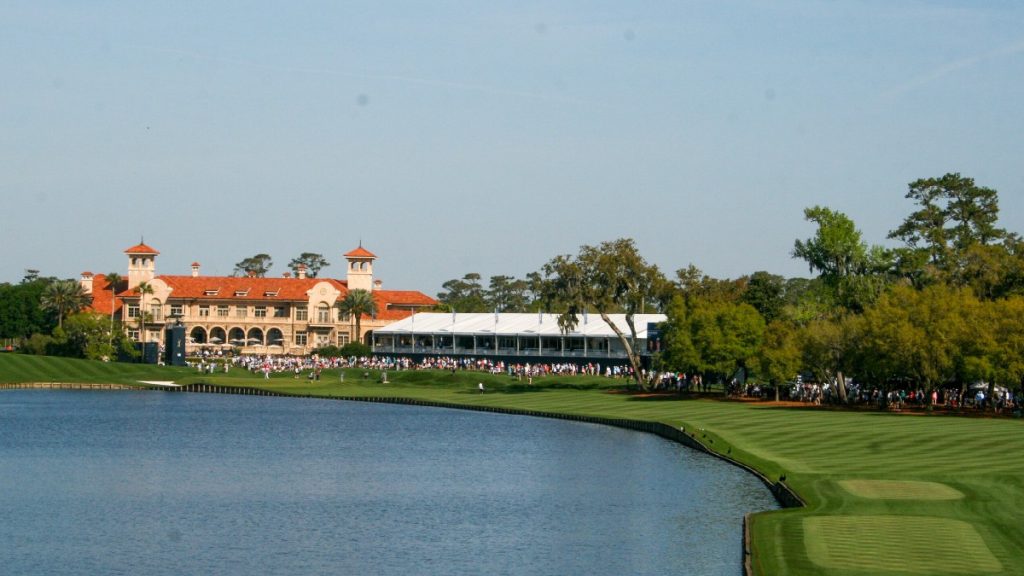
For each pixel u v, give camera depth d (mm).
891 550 48531
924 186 178250
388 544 61156
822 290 160625
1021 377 116812
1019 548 48625
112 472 91312
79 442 115188
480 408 149500
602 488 79062
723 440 94500
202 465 95938
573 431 119625
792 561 47125
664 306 165625
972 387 141875
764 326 149625
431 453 103125
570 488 79688
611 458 95125
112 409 158000
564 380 177500
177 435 122500
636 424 118438
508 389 175625
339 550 59844
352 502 75188
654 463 90250
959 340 116250
